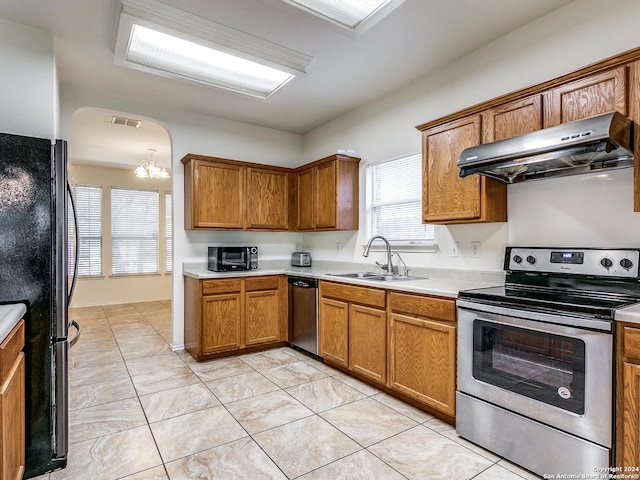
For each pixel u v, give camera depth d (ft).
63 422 6.12
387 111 11.62
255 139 14.62
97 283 21.42
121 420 7.66
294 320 12.44
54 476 5.86
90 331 15.26
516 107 7.18
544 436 5.68
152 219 23.06
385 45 8.77
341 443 6.77
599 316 5.11
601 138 5.17
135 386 9.45
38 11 7.51
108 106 11.51
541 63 7.74
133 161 20.45
